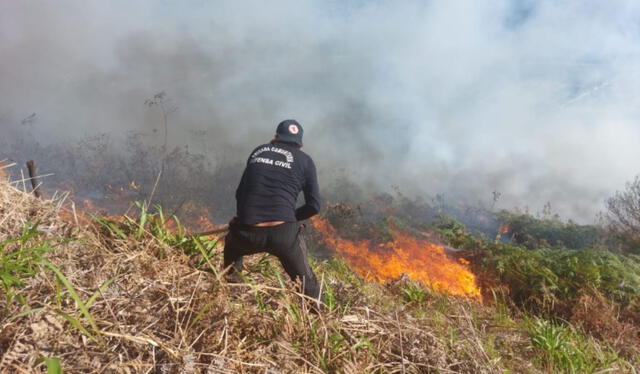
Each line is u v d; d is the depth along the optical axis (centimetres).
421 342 355
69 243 335
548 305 726
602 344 590
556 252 866
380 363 319
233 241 370
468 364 359
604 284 750
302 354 305
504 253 852
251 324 309
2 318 254
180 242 391
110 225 369
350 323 350
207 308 304
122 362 251
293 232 364
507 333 533
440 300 613
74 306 278
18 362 232
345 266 707
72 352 247
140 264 340
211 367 265
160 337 280
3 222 324
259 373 278
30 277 288
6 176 377
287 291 363
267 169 367
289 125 387
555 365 453
